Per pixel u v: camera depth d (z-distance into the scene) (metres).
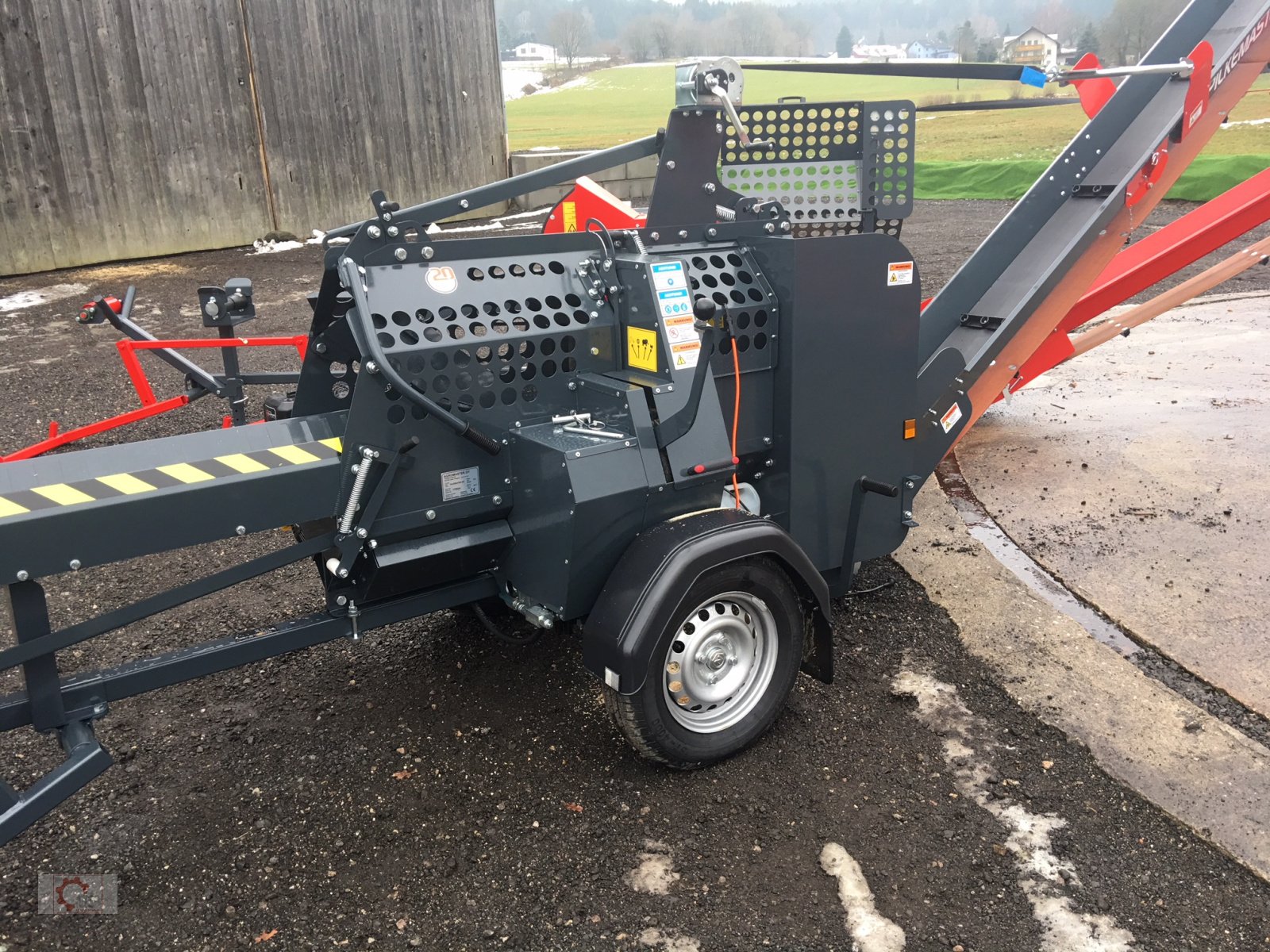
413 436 2.52
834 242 2.91
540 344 2.66
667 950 2.18
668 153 3.04
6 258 10.27
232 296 3.55
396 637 3.54
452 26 13.44
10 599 2.16
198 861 2.46
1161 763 2.79
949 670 3.28
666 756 2.65
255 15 11.50
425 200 13.67
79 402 6.34
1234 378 6.42
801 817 2.59
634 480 2.54
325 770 2.80
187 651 2.47
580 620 2.92
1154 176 4.11
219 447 2.39
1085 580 3.94
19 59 9.91
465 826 2.57
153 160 11.09
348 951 2.19
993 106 3.78
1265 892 2.33
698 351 2.66
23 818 2.12
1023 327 4.14
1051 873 2.39
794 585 2.82
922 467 3.71
